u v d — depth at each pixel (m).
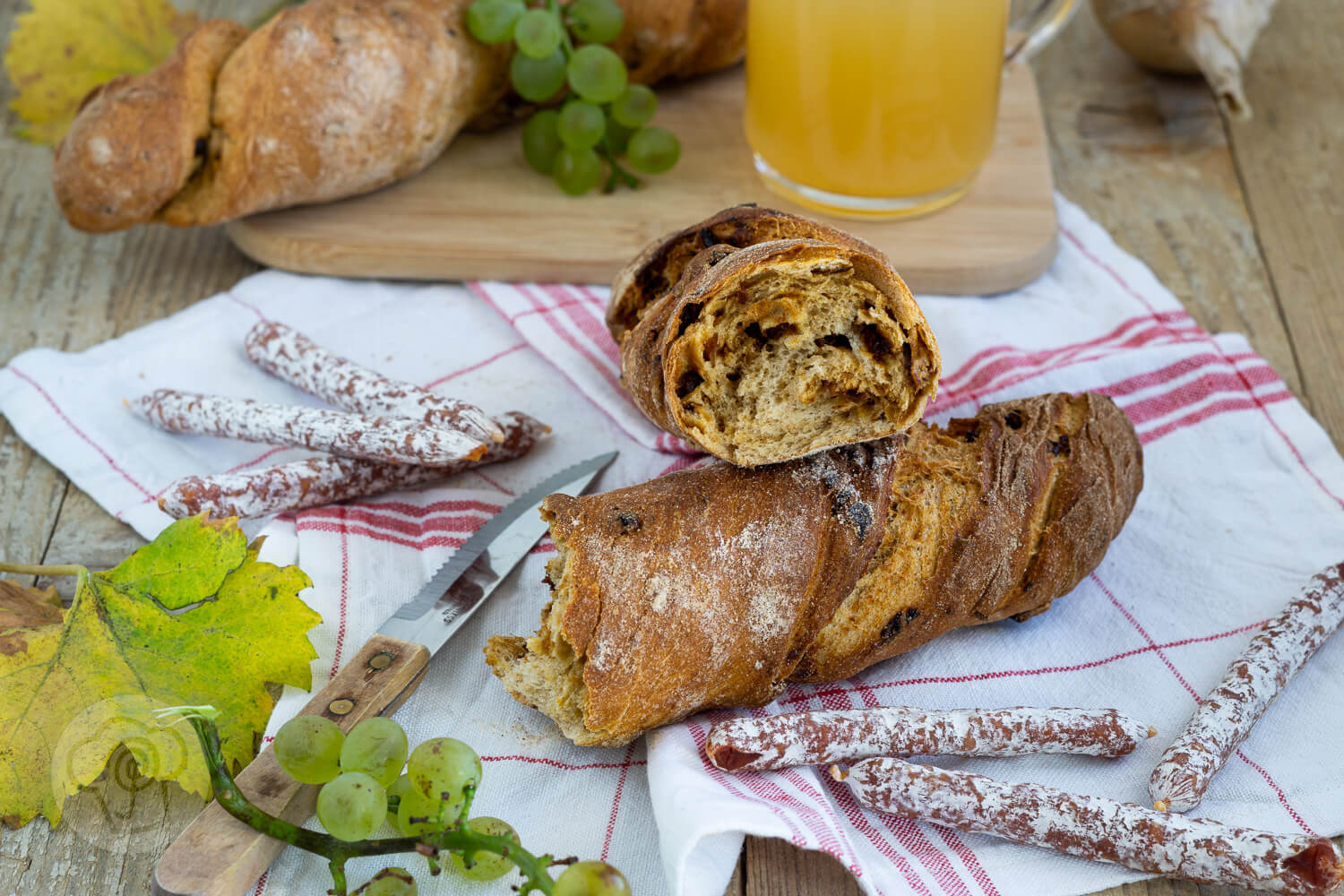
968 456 0.69
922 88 0.83
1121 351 0.82
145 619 0.66
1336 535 0.75
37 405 0.80
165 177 0.84
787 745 0.63
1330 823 0.64
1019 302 0.87
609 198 0.90
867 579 0.67
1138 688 0.69
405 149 0.88
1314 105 1.00
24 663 0.65
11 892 0.63
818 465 0.66
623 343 0.71
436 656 0.69
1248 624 0.71
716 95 0.99
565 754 0.66
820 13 0.81
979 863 0.62
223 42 0.86
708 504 0.65
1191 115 1.00
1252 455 0.79
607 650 0.62
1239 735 0.65
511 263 0.87
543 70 0.88
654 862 0.63
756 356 0.66
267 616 0.66
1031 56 0.98
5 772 0.63
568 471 0.76
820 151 0.85
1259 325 0.87
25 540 0.75
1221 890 0.62
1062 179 0.96
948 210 0.90
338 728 0.62
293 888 0.62
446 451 0.72
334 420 0.73
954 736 0.64
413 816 0.61
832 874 0.63
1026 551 0.68
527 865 0.58
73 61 0.93
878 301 0.64
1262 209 0.94
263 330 0.81
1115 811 0.62
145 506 0.76
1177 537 0.75
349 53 0.84
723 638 0.64
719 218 0.72
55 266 0.89
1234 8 0.94
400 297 0.87
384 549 0.73
